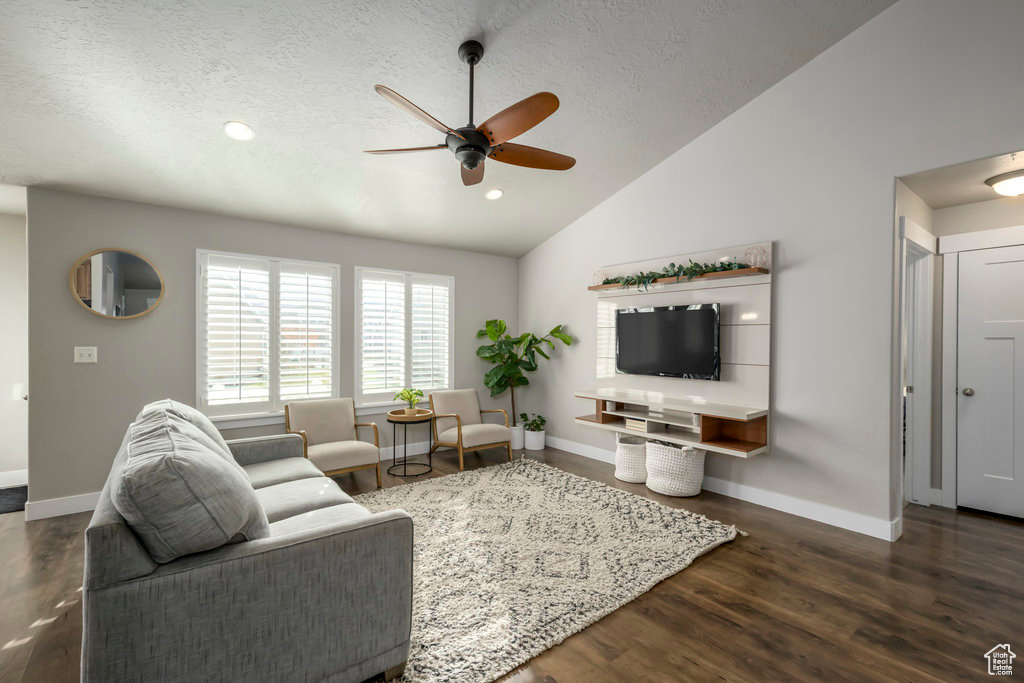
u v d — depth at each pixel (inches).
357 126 119.3
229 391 153.8
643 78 119.6
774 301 131.6
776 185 130.3
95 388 133.4
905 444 140.6
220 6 83.7
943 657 70.7
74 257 131.0
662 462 144.2
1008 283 123.8
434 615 80.3
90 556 48.3
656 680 66.1
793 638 75.4
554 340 205.6
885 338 111.5
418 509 129.9
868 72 113.3
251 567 55.2
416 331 196.2
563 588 88.9
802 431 126.2
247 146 122.0
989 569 97.4
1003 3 95.0
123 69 93.7
